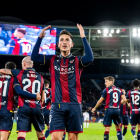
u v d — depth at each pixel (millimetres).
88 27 21422
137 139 7613
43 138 5191
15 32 20547
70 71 3670
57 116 3551
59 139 3504
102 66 41250
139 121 7672
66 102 3584
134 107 7770
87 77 40688
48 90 8445
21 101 4859
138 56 23312
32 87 5027
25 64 5176
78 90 3682
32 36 20797
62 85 3631
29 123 4973
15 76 4941
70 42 3760
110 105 7109
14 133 11141
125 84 39781
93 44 23484
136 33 21125
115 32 21859
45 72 39219
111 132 12625
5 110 4746
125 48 23516
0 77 4938
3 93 4816
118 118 7156
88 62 3615
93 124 22500
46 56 3773
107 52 24109
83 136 10328
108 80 7367
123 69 41000
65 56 3775
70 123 3578
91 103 35125
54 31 21000
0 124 4750
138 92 7812
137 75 40438
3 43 20188
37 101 4965
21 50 20391
